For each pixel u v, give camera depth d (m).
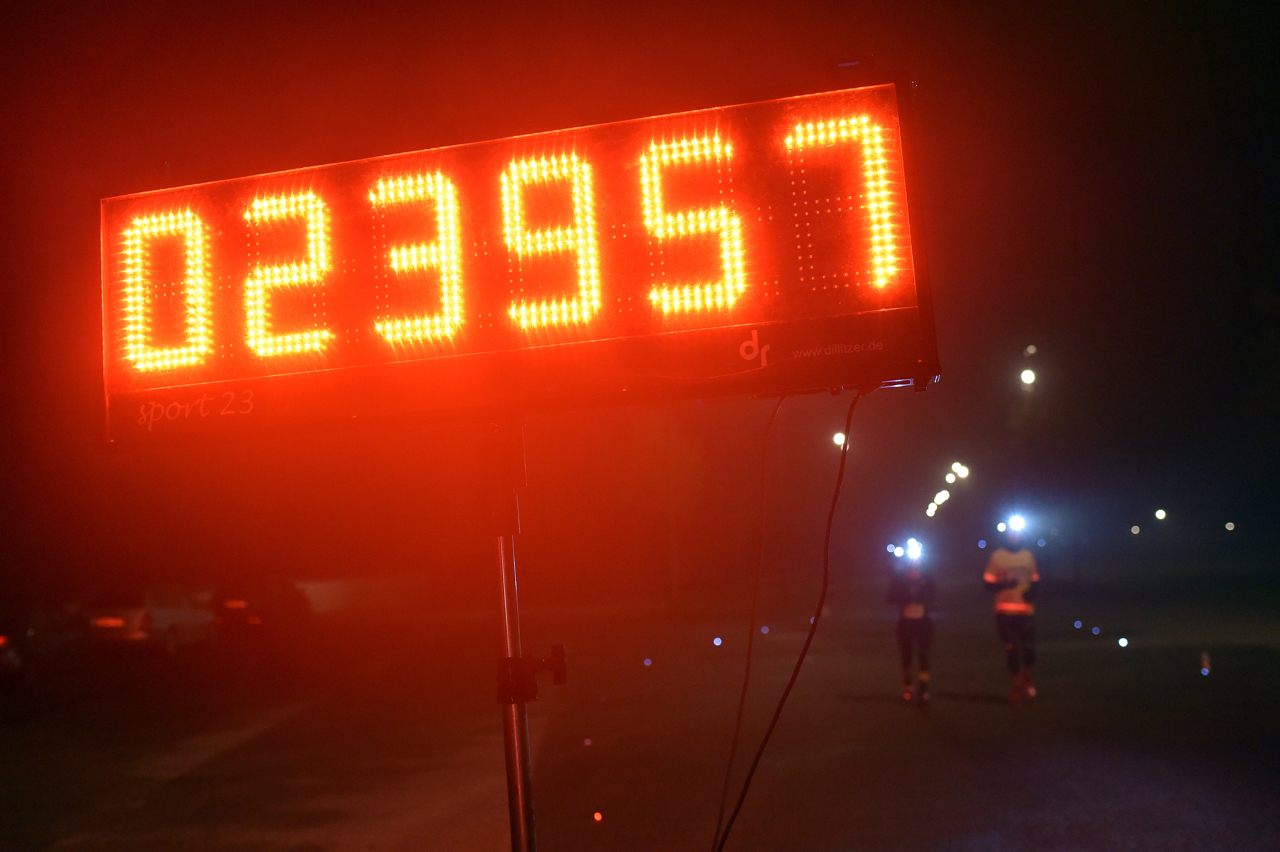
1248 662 16.19
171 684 21.50
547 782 10.19
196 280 4.55
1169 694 13.46
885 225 4.07
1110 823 7.55
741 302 4.13
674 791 9.45
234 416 4.46
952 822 7.86
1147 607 29.25
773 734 12.15
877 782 9.33
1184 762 9.38
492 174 4.37
